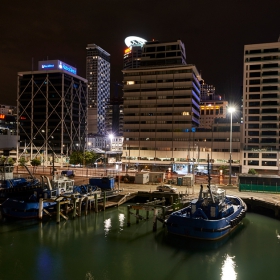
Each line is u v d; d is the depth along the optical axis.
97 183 61.41
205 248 35.88
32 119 159.88
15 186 62.16
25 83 162.75
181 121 124.62
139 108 129.62
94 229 42.47
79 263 31.61
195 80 132.88
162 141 125.88
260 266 31.30
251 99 118.06
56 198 45.97
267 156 109.19
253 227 44.44
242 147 116.81
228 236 40.12
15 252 34.28
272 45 117.44
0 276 28.61
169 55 133.12
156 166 121.62
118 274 29.22
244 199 54.34
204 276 29.02
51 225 44.00
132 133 129.62
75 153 124.12
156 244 37.00
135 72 130.88
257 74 118.12
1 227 42.84
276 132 115.00
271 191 59.94
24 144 160.50
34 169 100.69
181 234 38.78
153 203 47.59
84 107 183.88
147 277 28.69
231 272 29.92
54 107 158.00
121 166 126.50
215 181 78.31
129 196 58.88
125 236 39.75
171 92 126.50
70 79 166.62
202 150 119.44
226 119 122.88
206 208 39.94
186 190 58.16
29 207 46.25
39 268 30.34
